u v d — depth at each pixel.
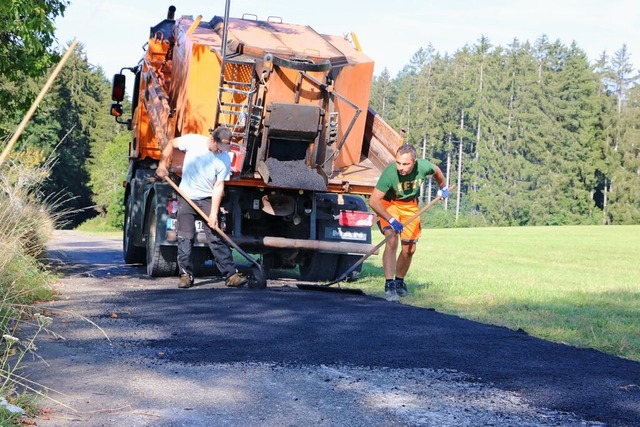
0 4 9.68
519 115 93.00
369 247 10.38
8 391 3.88
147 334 5.94
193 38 9.76
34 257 8.23
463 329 6.56
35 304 7.11
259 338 5.90
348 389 4.41
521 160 90.56
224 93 9.57
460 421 3.84
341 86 9.87
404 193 8.90
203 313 7.10
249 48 9.54
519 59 99.25
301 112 9.59
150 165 12.52
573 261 21.67
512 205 89.12
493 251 25.53
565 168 91.50
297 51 9.75
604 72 106.44
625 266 19.69
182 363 4.95
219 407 3.97
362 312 7.43
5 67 11.74
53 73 2.40
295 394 4.28
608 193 92.88
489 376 4.80
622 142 93.06
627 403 4.23
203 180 9.22
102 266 12.51
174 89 10.45
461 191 97.50
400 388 4.46
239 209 10.00
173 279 10.35
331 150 9.94
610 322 7.28
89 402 3.96
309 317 7.02
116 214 44.88
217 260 9.42
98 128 72.06
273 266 11.18
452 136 99.25
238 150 9.64
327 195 10.64
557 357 5.45
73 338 5.62
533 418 3.92
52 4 11.59
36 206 8.53
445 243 31.58
